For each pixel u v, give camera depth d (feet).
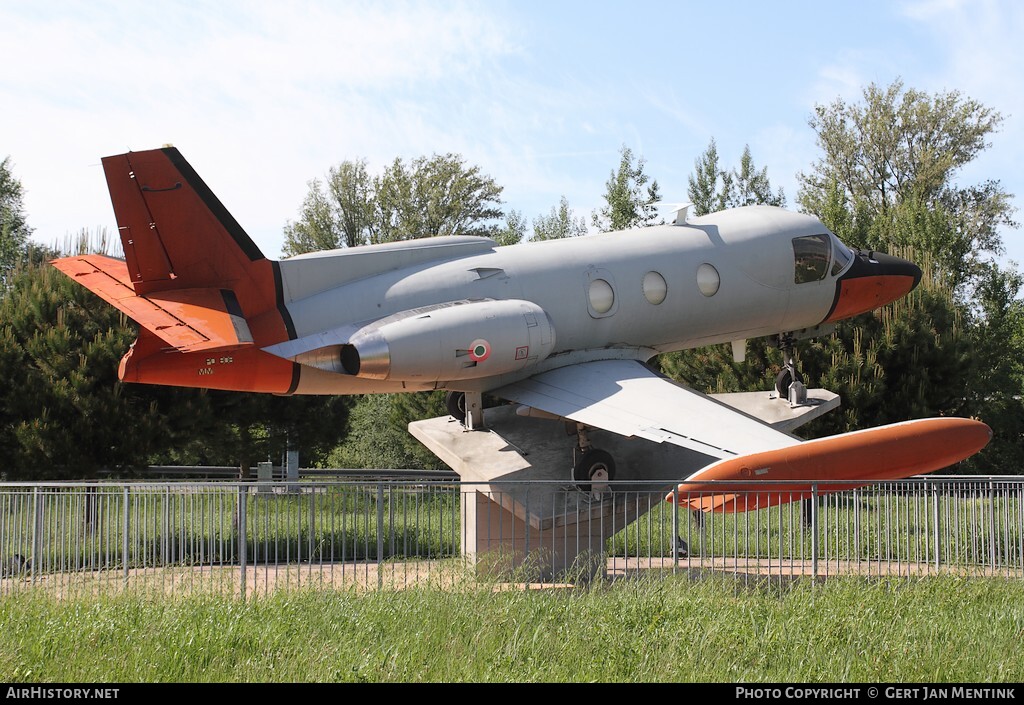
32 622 27.58
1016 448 98.02
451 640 25.91
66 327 57.52
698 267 48.93
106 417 57.31
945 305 76.28
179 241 40.09
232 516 36.42
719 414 41.60
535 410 45.01
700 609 28.94
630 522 42.93
